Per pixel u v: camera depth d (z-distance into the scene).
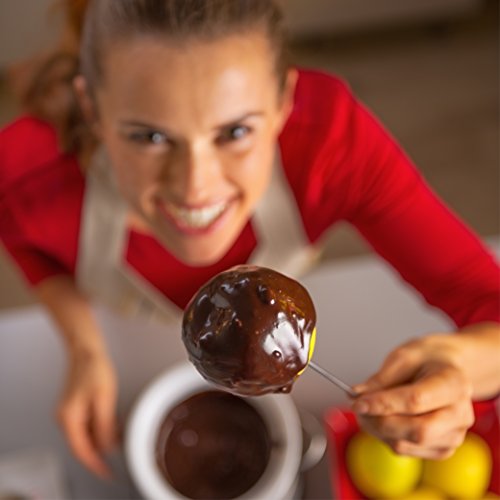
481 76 2.00
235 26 0.62
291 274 0.97
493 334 0.75
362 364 0.90
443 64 2.02
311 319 0.50
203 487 0.77
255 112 0.65
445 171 1.85
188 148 0.65
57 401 0.89
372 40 2.06
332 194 0.86
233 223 0.76
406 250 0.84
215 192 0.69
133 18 0.62
